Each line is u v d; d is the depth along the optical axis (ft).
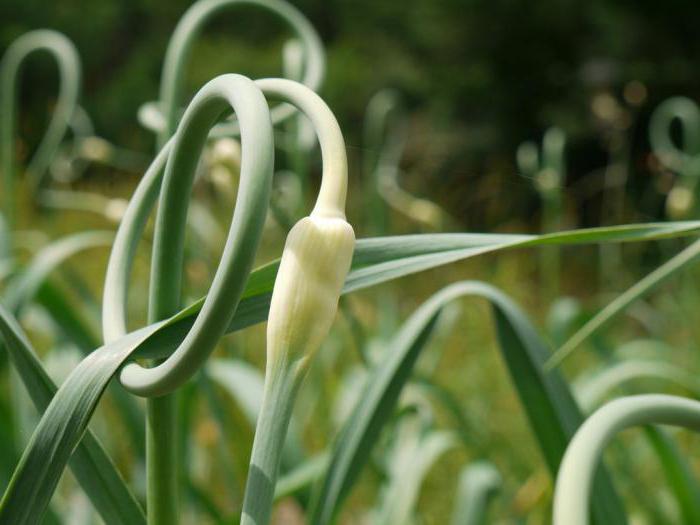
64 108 3.92
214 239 4.50
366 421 2.11
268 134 1.23
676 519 3.59
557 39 18.16
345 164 1.30
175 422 1.53
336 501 2.08
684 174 5.98
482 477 3.14
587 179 15.78
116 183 13.46
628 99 8.90
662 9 17.21
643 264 11.47
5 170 3.87
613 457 4.28
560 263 13.16
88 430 1.63
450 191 15.79
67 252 3.04
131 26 19.93
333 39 20.66
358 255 1.54
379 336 5.34
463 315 8.59
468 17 18.42
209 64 19.49
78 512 3.02
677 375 3.45
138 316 7.16
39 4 19.33
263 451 1.29
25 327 3.77
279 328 1.29
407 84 18.61
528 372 2.12
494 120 18.38
